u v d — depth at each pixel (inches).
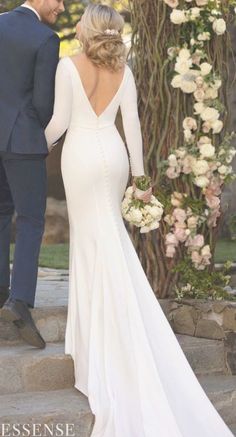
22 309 158.7
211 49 195.2
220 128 191.5
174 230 193.2
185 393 155.8
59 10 168.7
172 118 194.5
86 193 159.5
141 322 154.6
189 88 188.9
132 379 152.1
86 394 155.0
